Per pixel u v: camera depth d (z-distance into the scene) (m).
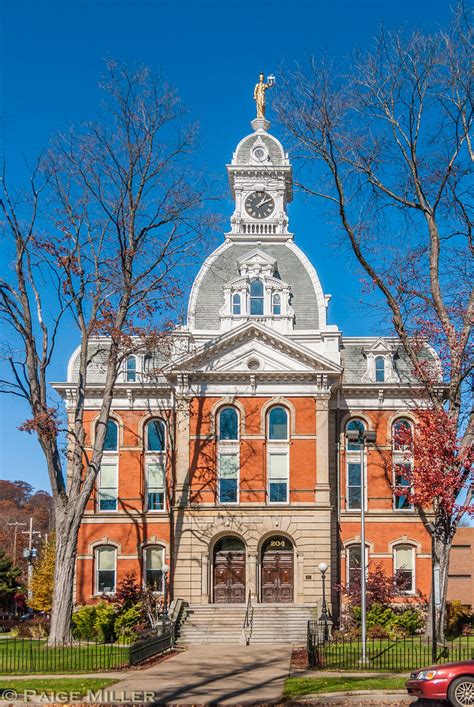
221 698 25.25
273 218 61.12
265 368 54.06
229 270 59.50
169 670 32.41
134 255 44.53
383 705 23.80
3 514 141.75
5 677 29.73
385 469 56.31
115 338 44.56
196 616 49.31
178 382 54.03
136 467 57.12
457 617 47.88
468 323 41.09
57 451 43.03
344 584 52.94
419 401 56.56
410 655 34.06
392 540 55.47
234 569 53.06
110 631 45.94
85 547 56.06
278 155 62.44
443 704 23.41
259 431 53.59
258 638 46.78
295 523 52.41
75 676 30.20
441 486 39.97
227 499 53.22
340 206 41.06
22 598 87.88
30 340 42.75
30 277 43.53
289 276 59.09
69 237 43.44
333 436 56.59
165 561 55.91
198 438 53.53
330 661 33.12
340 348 59.59
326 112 40.47
